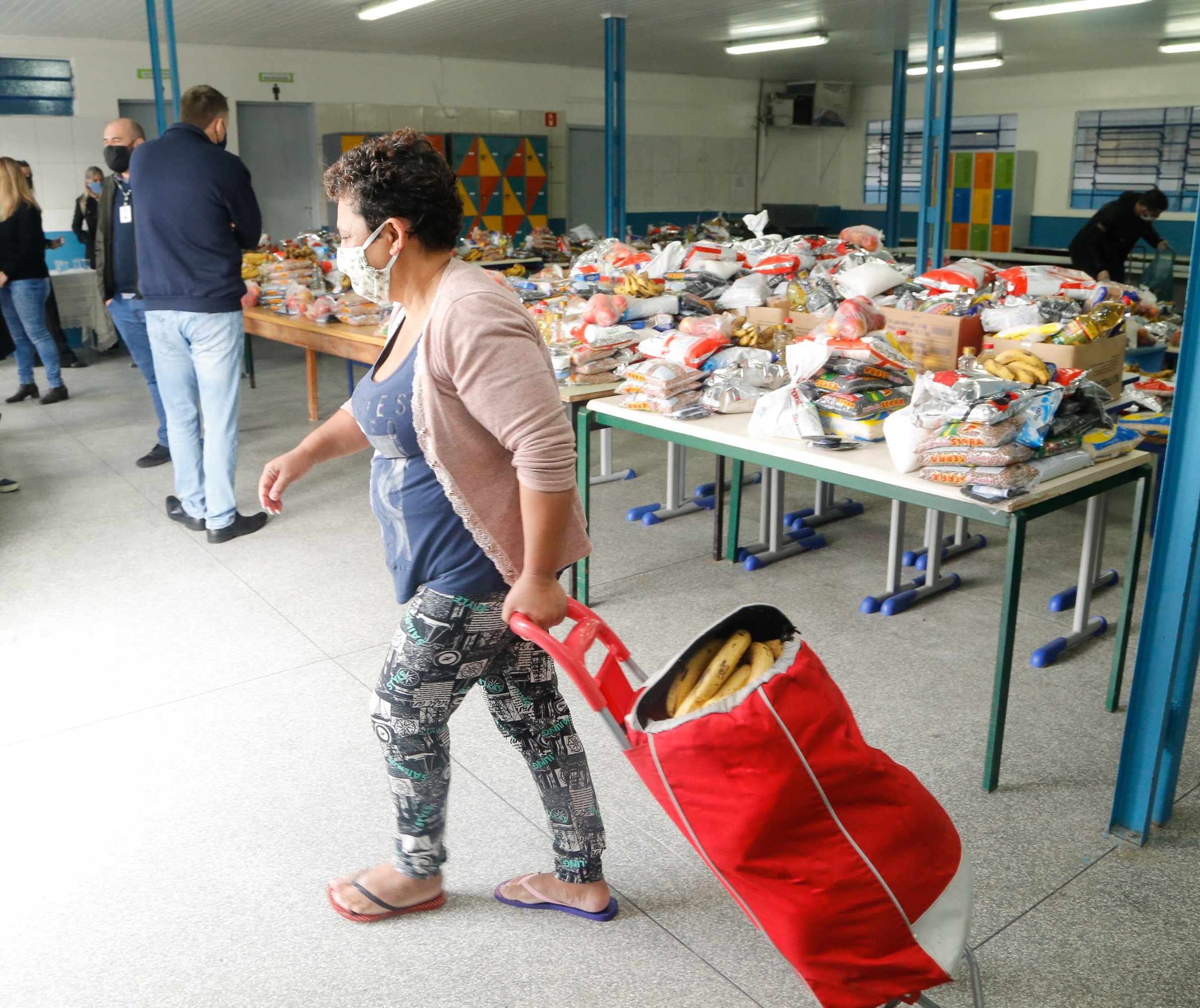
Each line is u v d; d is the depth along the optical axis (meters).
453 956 1.84
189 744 2.57
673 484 4.32
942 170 6.45
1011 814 2.24
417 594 1.66
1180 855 2.09
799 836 1.38
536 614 1.49
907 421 2.39
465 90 12.40
